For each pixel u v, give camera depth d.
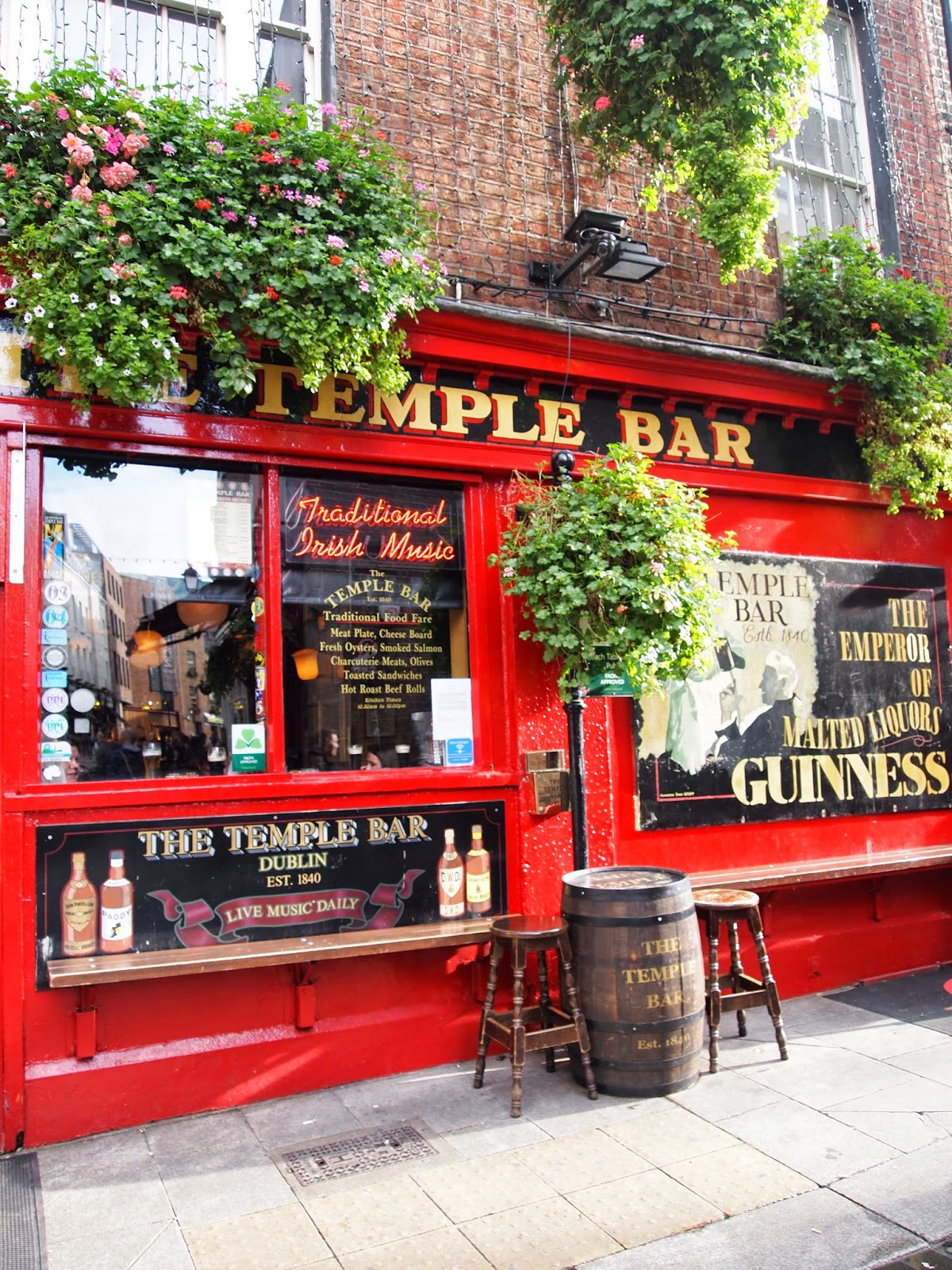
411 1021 4.50
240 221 4.08
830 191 7.05
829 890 5.89
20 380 4.01
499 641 4.98
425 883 4.60
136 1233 3.09
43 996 3.84
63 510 4.18
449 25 5.50
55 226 3.71
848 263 6.12
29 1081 3.77
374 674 4.73
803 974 5.66
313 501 4.66
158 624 4.30
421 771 4.70
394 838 4.55
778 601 5.90
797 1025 5.08
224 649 4.42
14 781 3.88
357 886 4.45
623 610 4.34
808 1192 3.29
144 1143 3.76
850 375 5.84
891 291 6.02
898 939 6.07
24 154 3.92
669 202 6.11
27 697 3.97
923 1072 4.35
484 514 5.02
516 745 4.88
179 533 4.39
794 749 5.84
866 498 6.27
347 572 4.71
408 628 4.83
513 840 4.84
